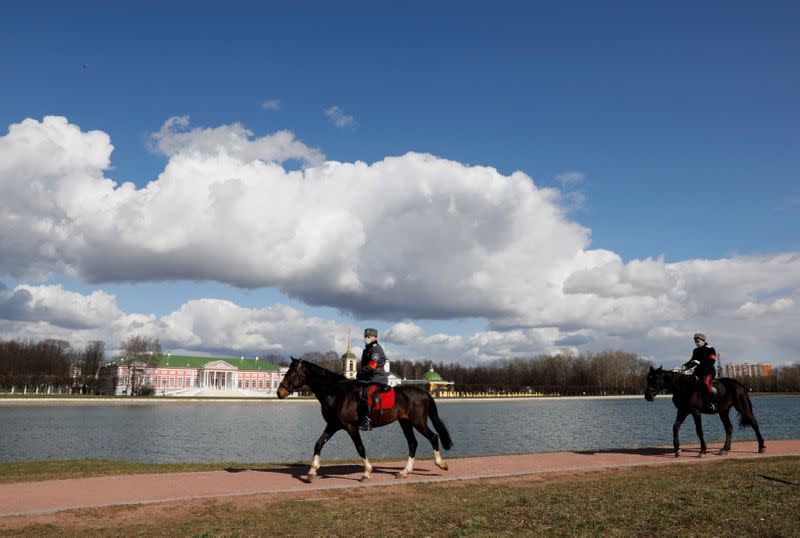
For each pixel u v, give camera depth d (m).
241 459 39.66
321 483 16.58
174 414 96.44
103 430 62.94
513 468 19.22
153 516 13.12
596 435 55.56
